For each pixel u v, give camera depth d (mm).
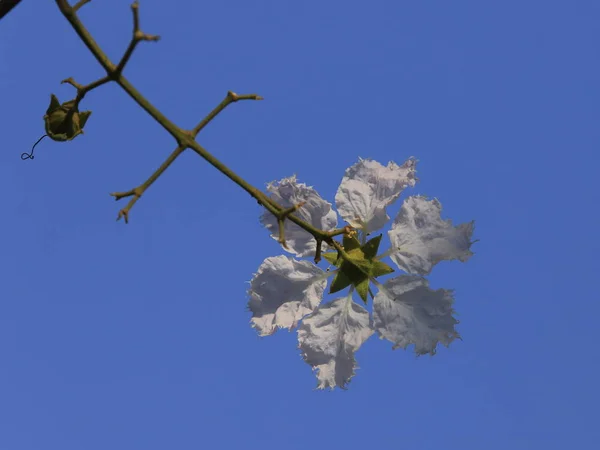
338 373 652
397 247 651
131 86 612
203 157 618
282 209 625
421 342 647
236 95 618
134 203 608
